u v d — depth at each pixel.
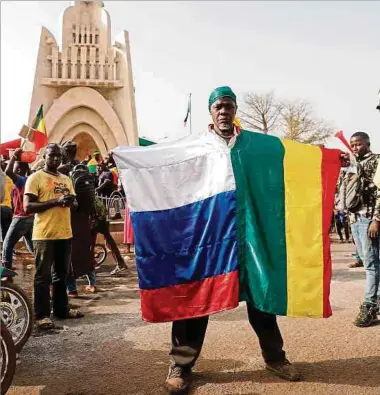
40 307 5.07
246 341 4.51
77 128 25.64
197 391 3.41
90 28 25.53
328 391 3.37
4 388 3.19
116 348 4.43
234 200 3.47
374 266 5.01
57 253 5.41
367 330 4.82
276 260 3.49
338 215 14.67
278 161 3.59
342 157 3.65
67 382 3.65
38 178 5.12
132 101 25.48
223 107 3.57
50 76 25.02
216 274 3.44
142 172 3.57
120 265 8.59
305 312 3.43
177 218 3.53
